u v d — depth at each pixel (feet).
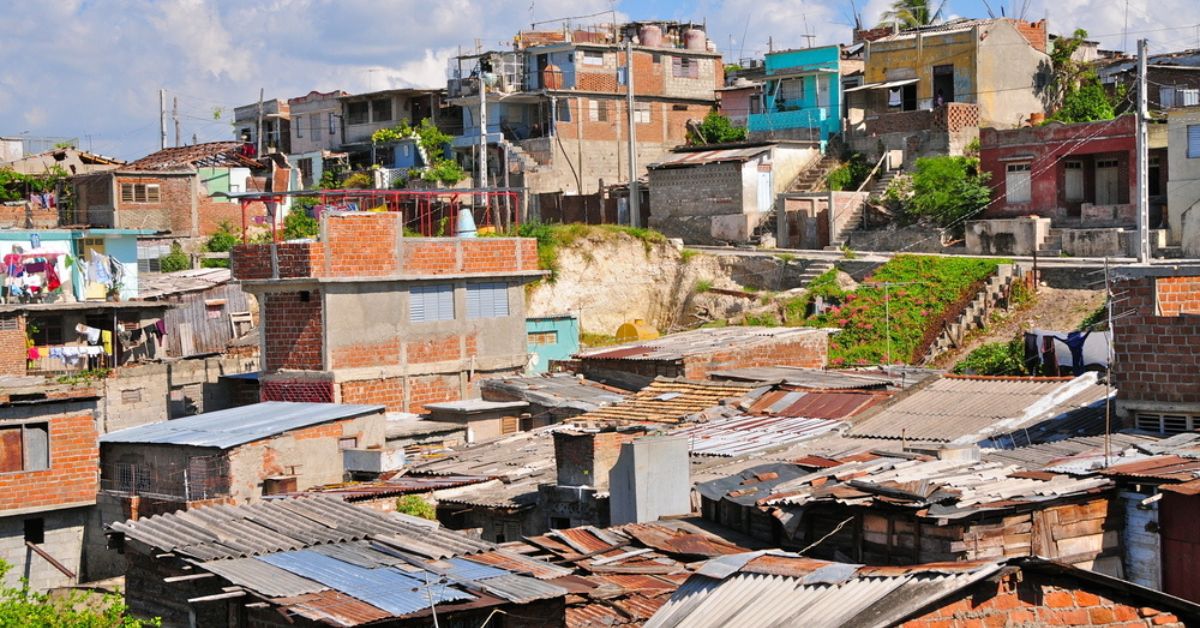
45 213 188.85
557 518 76.28
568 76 209.87
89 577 99.04
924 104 182.39
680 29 228.63
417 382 117.80
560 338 140.26
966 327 132.77
